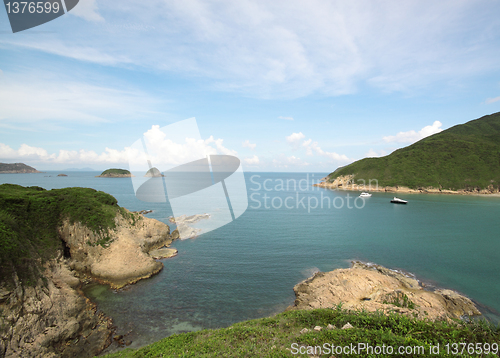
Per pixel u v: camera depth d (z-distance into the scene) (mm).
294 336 11016
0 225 22875
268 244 42781
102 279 29406
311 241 45031
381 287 25125
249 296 25969
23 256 20656
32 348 17562
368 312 13094
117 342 19641
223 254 37688
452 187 127875
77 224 32906
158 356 11969
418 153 155375
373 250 40594
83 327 20656
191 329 20891
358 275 26984
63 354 18438
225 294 26312
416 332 9773
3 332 16891
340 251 39875
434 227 57312
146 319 22203
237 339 12109
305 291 26141
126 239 35000
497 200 104125
